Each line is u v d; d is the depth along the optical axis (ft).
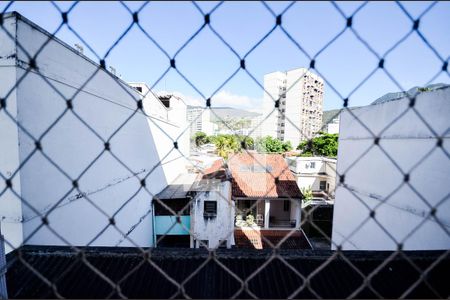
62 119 14.24
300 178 55.11
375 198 19.88
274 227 33.53
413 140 16.57
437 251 9.64
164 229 29.40
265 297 8.11
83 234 16.21
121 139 22.04
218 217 27.30
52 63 13.32
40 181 12.43
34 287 7.95
